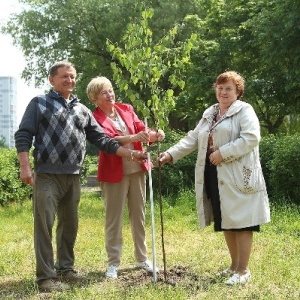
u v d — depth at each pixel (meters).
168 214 9.98
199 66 20.97
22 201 12.89
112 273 5.32
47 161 4.86
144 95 8.06
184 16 26.59
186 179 12.70
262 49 18.00
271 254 6.16
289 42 16.22
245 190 4.77
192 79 20.59
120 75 5.00
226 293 4.62
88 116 5.25
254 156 4.86
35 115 4.89
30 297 4.66
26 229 8.63
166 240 7.33
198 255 6.23
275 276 5.17
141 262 5.67
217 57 20.58
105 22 27.33
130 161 5.45
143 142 5.23
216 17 21.95
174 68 5.40
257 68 20.81
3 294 4.83
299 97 19.11
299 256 6.09
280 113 20.58
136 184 5.54
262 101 20.52
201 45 21.20
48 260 4.95
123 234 7.83
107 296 4.55
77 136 5.01
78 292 4.68
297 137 10.94
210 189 5.05
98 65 29.64
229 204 4.80
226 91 4.97
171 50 5.09
